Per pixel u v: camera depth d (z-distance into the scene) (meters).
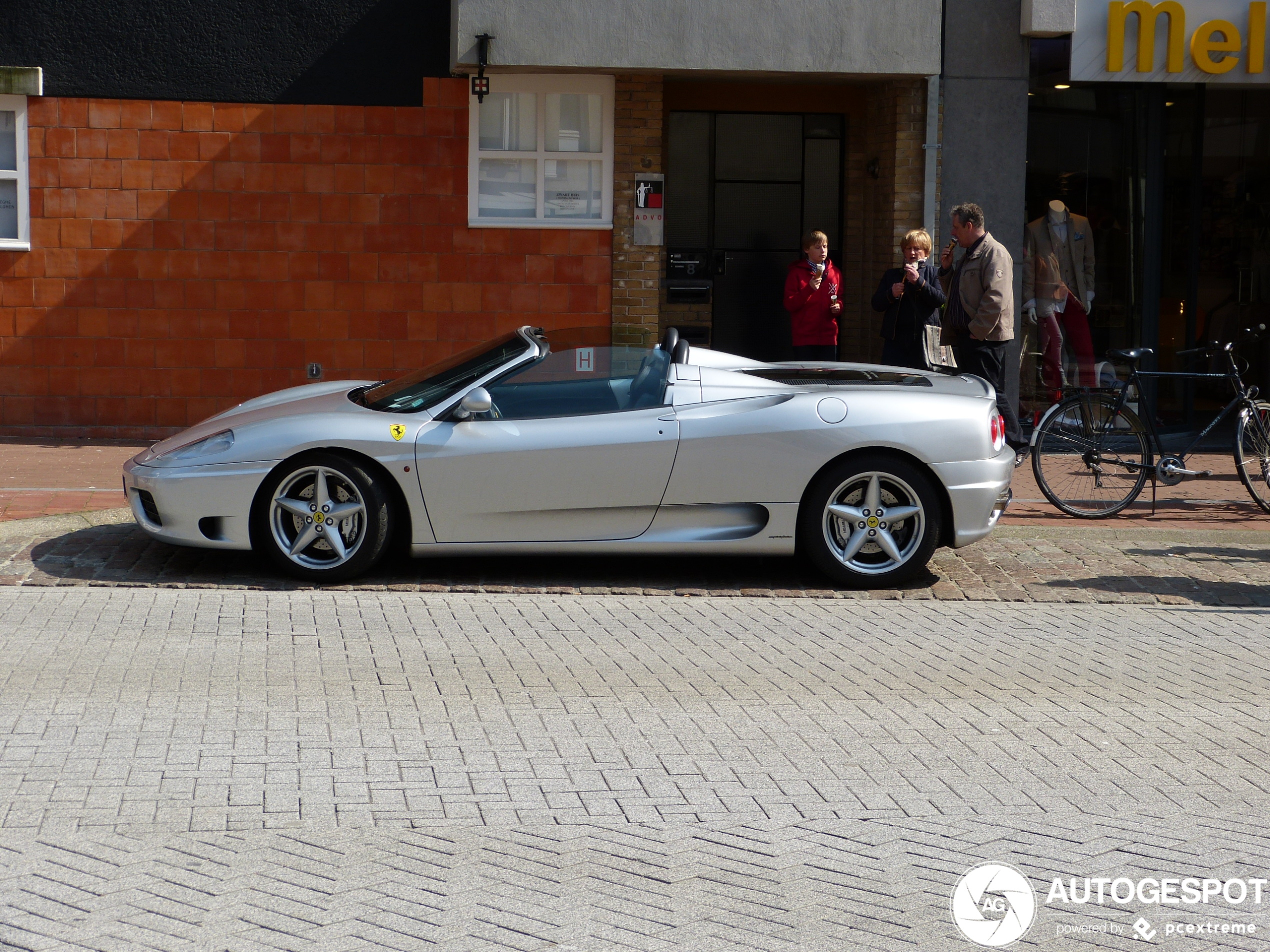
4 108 12.08
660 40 11.75
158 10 12.06
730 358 8.08
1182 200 13.37
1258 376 13.80
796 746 5.07
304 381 12.48
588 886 3.84
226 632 6.46
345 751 4.88
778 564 8.32
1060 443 9.77
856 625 7.00
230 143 12.23
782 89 13.68
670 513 7.53
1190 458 11.60
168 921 3.55
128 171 12.20
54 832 4.10
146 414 12.42
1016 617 7.29
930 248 10.82
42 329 12.30
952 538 7.72
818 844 4.19
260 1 12.13
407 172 12.38
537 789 4.57
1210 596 7.84
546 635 6.61
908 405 7.66
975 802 4.57
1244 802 4.62
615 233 12.57
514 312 12.59
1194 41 12.26
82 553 8.00
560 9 11.66
